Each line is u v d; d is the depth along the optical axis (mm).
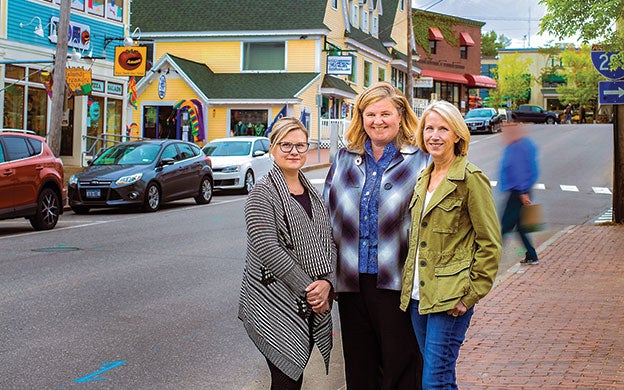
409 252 4461
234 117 40188
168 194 19297
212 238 14039
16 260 11391
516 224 10883
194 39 42938
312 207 4605
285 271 4355
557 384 5699
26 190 14391
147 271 10727
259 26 41938
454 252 4281
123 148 19656
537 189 23641
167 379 6223
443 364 4297
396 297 4645
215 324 7973
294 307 4445
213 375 6355
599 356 6441
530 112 63594
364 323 4824
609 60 14781
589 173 28000
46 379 6121
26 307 8500
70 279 10055
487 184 4281
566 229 15234
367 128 4688
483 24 72875
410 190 4641
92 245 13023
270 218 4414
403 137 4785
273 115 39750
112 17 29125
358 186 4738
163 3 44250
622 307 8328
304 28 41281
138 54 25969
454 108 4355
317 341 4633
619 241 13422
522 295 8992
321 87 41938
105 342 7215
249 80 41250
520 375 5934
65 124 26984
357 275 4676
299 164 4539
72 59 24875
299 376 4426
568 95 75750
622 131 15844
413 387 4652
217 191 24875
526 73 86750
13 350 6891
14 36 24312
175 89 40531
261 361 6766
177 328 7785
